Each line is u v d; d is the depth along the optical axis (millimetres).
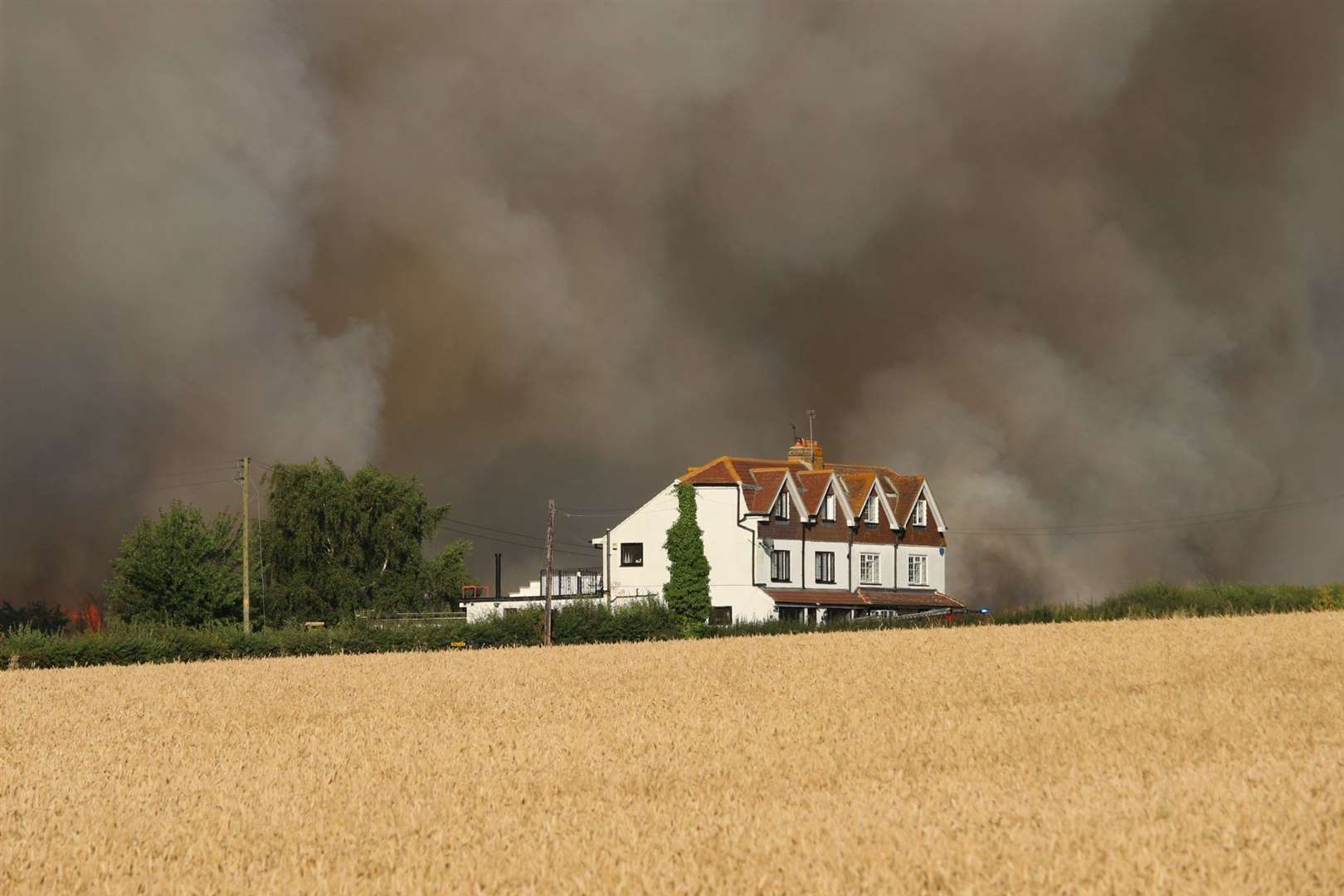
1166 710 57469
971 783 42438
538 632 155625
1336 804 36281
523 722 64562
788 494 199875
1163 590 145750
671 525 197750
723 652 105312
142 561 193000
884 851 33031
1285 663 75750
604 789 45156
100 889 33812
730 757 50719
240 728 66688
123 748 60406
